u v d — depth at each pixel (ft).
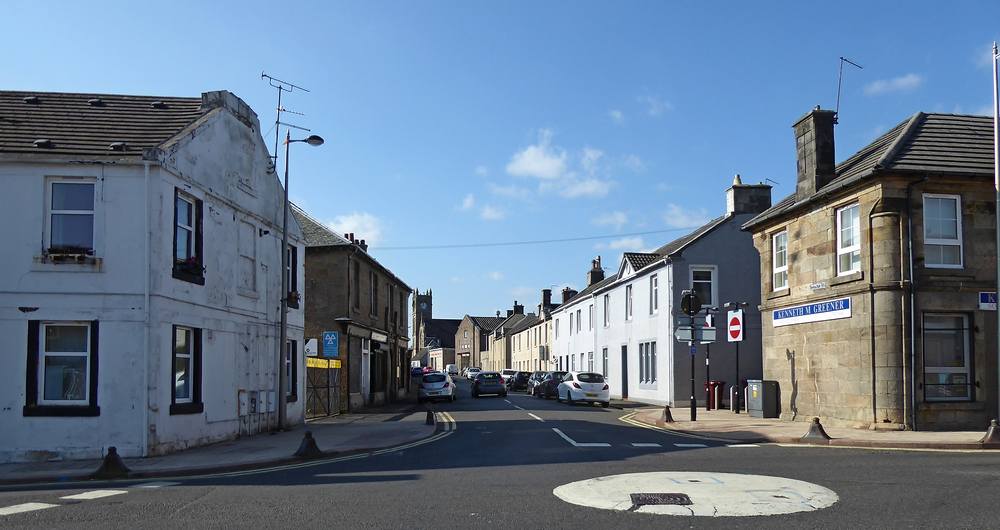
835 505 28.55
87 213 50.65
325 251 105.50
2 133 52.95
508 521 26.68
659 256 119.85
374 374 129.08
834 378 65.72
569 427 70.95
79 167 50.24
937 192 60.85
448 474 39.68
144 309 49.85
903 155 61.31
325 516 28.14
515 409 105.19
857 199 63.31
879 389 60.08
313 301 104.42
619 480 35.17
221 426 59.82
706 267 109.09
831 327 66.39
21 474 42.19
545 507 29.14
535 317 254.06
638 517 27.04
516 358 273.54
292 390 77.56
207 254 58.18
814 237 69.51
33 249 49.52
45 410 48.83
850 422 63.10
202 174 57.36
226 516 28.45
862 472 37.09
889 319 59.72
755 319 109.29
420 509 29.17
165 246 51.47
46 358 49.90
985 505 28.37
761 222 79.25
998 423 50.24
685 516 27.09
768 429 62.80
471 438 61.98
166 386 51.29
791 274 73.56
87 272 49.70
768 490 31.81
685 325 76.95
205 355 57.52
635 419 82.89
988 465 39.50
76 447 48.73
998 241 53.78
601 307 149.59
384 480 37.76
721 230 110.22
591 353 158.20
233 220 63.57
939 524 25.31
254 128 68.54
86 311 49.49
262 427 67.92
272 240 72.79
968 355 60.80
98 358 49.39
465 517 27.48
